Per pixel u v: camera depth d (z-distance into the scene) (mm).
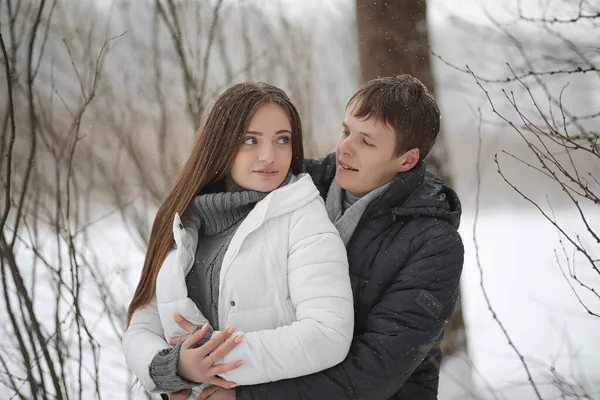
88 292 3715
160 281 1766
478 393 3229
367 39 3500
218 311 1705
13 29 2666
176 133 3568
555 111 3045
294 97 3754
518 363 3707
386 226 1824
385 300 1740
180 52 3158
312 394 1604
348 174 1868
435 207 1817
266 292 1676
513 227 7113
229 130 1759
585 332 4207
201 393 1659
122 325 3059
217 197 1765
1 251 2547
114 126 3475
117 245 4457
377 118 1809
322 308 1618
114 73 3570
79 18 3527
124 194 3623
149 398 3012
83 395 3156
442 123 3570
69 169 2621
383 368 1642
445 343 3514
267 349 1584
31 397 2785
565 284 5180
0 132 2818
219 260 1759
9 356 2725
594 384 3250
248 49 3643
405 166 1879
